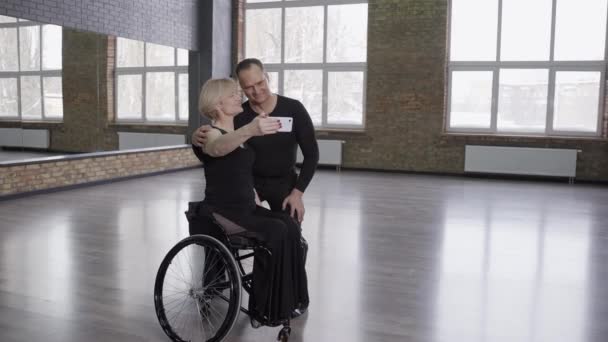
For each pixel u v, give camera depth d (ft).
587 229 17.84
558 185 28.55
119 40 30.68
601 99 30.19
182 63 34.24
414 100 32.55
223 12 34.35
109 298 11.11
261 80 9.56
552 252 14.98
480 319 10.22
